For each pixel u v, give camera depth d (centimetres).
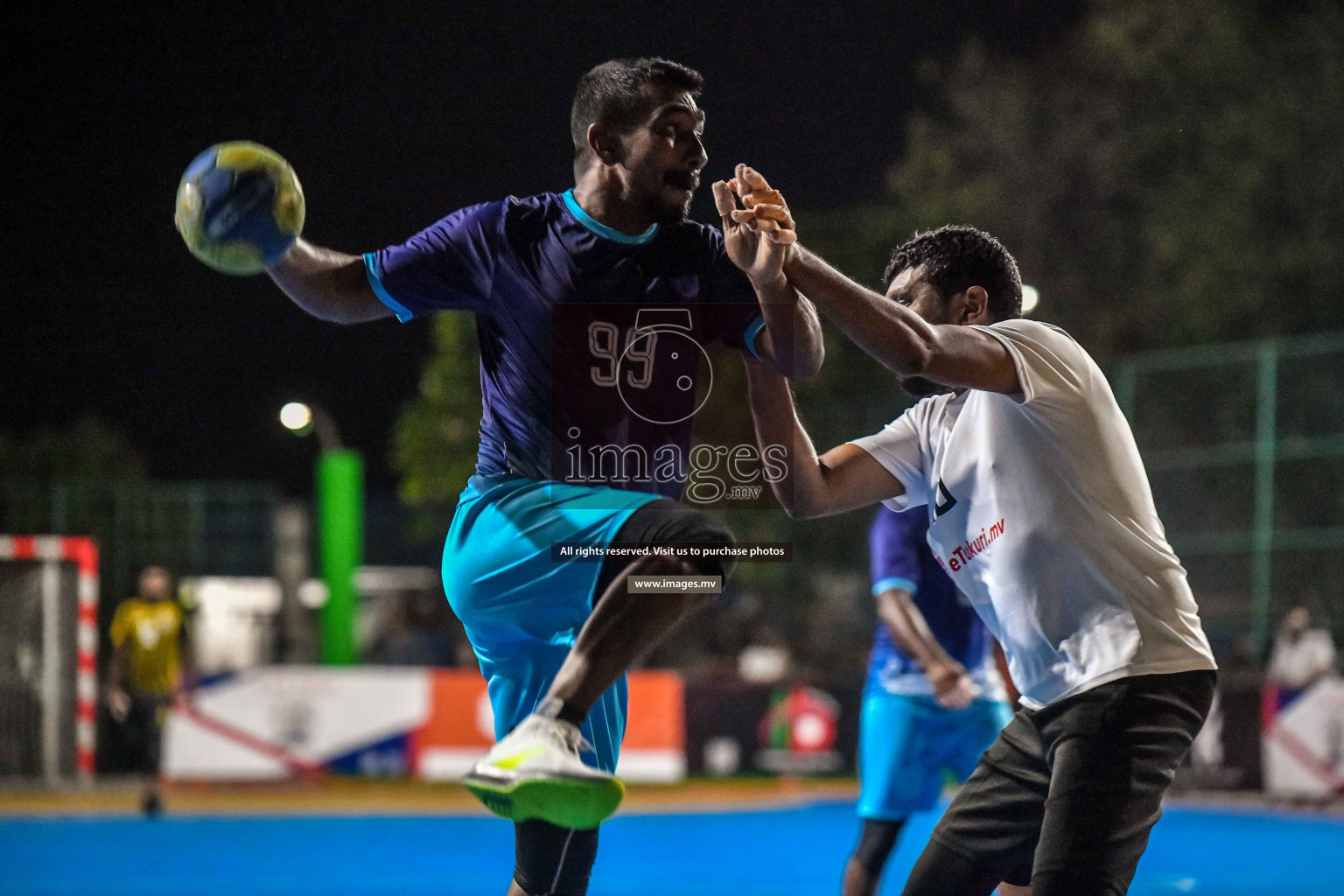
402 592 3253
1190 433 2955
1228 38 3931
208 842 1767
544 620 585
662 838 1853
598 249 588
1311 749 2248
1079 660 577
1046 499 583
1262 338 3719
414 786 2548
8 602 2536
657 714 2584
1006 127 4216
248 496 3031
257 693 2420
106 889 1355
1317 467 2698
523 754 487
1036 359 574
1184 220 3850
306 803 2325
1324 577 2662
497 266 589
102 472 4250
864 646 3069
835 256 4019
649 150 579
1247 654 2498
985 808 612
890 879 1366
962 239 647
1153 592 576
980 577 621
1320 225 3741
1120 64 4091
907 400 3019
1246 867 1550
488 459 596
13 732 2525
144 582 2050
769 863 1596
